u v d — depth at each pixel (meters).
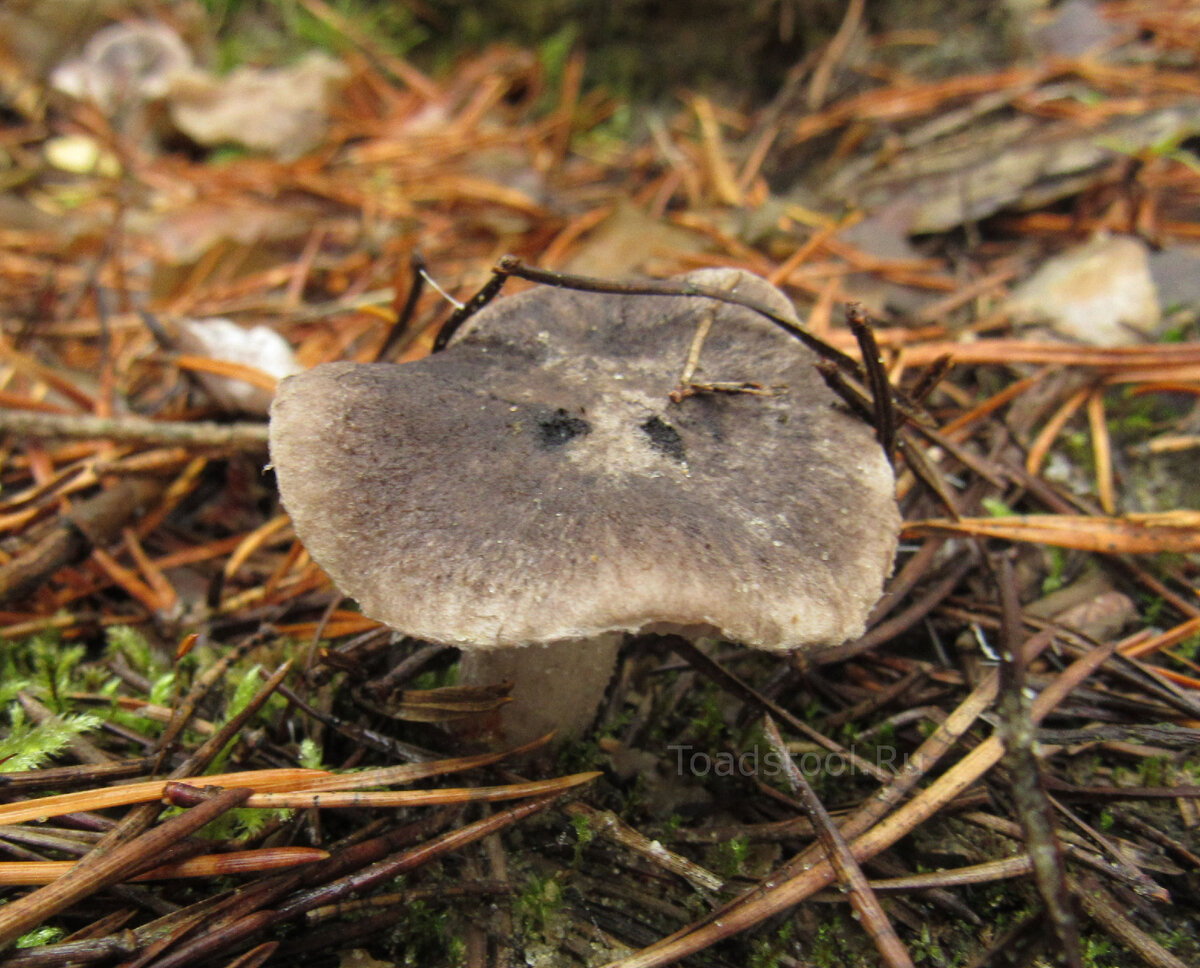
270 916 0.14
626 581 0.13
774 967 0.14
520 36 0.33
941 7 0.30
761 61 0.32
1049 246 0.23
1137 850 0.15
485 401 0.15
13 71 0.30
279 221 0.25
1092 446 0.20
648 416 0.15
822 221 0.25
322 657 0.15
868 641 0.17
